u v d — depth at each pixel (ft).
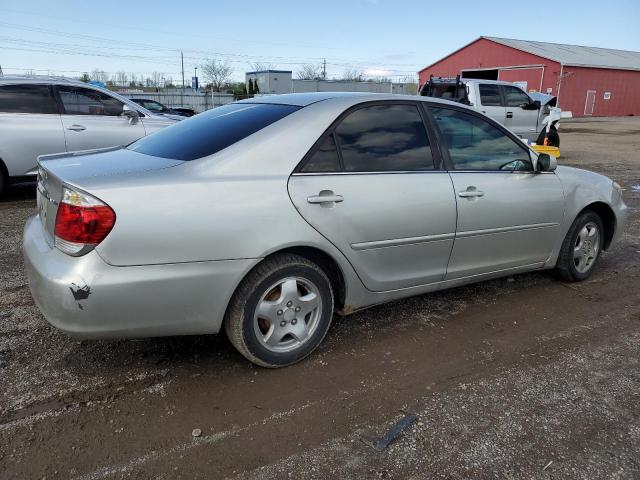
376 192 10.46
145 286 8.40
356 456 7.86
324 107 10.44
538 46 150.82
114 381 9.58
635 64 159.12
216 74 216.54
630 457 7.96
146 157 10.16
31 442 7.94
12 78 23.88
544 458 7.89
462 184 11.85
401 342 11.41
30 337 11.09
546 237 13.91
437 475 7.52
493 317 12.84
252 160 9.39
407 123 11.45
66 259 8.30
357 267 10.50
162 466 7.56
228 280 9.00
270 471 7.52
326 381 9.81
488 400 9.33
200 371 10.00
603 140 69.87
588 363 10.72
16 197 25.73
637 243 19.85
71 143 24.82
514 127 45.68
